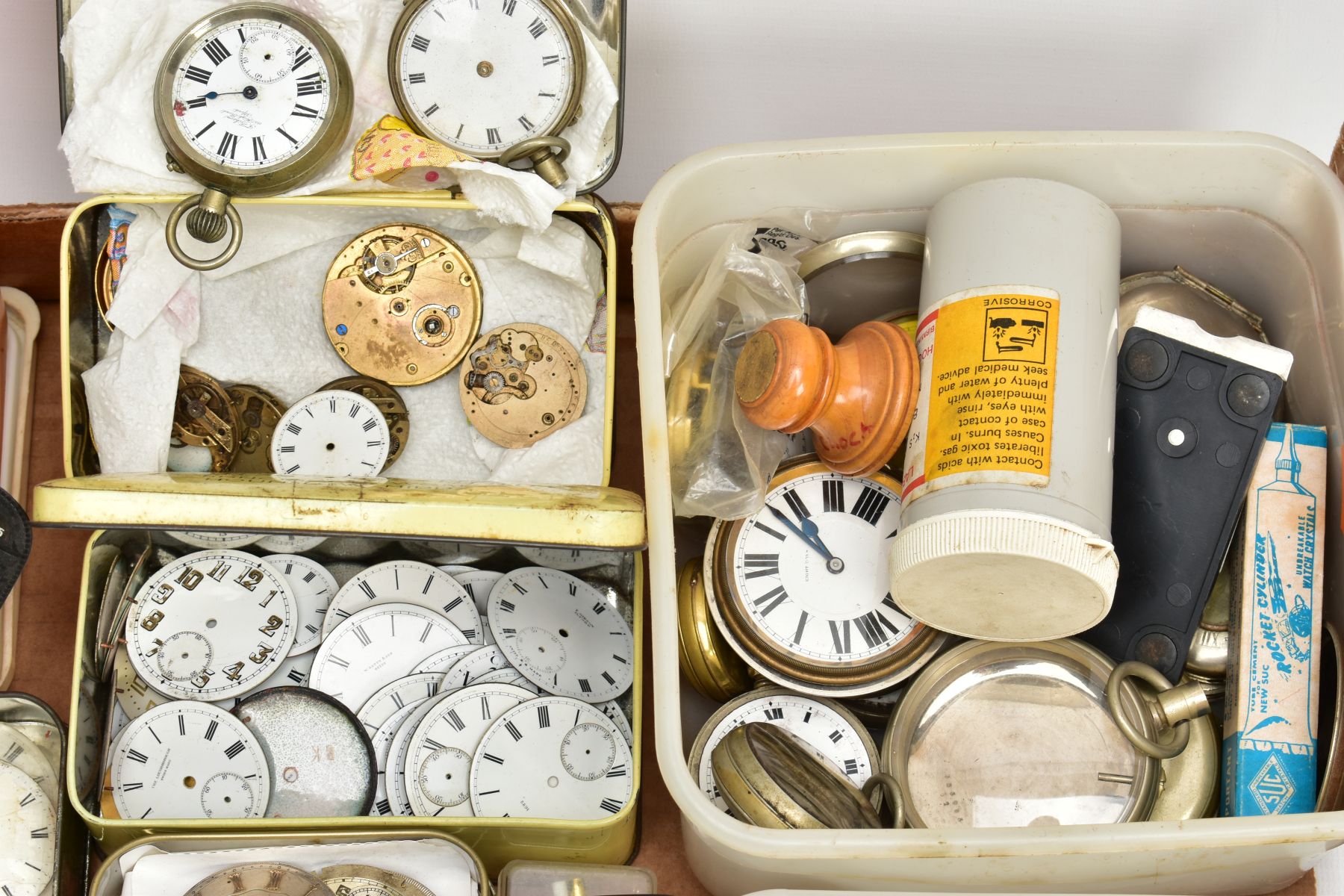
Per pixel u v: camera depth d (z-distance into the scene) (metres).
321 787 1.39
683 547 1.48
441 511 1.19
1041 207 1.21
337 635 1.45
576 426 1.54
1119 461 1.27
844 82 1.79
